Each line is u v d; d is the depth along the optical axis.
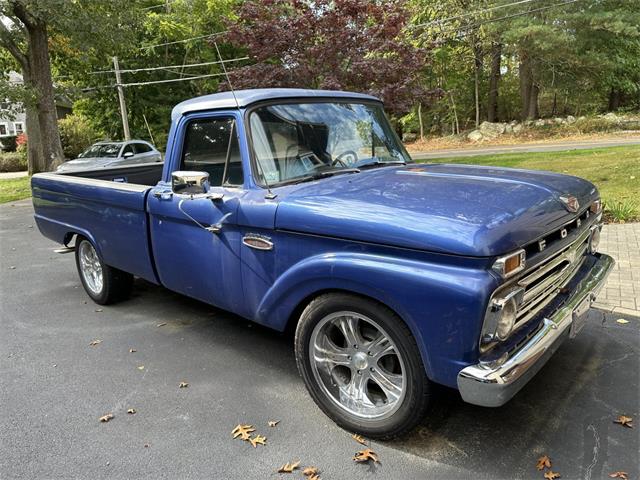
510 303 2.25
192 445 2.78
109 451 2.75
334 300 2.66
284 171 3.22
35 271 6.57
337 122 3.61
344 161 3.55
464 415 2.95
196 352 3.93
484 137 30.23
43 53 17.19
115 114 31.23
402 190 2.78
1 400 3.32
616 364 3.47
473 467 2.52
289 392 3.30
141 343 4.14
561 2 24.80
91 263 5.12
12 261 7.16
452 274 2.20
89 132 30.34
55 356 3.96
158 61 30.06
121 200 4.10
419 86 11.74
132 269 4.31
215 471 2.57
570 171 10.69
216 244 3.31
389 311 2.47
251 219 2.99
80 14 16.05
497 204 2.49
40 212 5.48
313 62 11.25
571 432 2.76
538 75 27.94
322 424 2.93
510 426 2.83
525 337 2.44
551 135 27.91
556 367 3.46
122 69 29.58
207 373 3.59
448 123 36.59
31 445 2.82
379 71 10.96
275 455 2.67
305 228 2.69
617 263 5.44
